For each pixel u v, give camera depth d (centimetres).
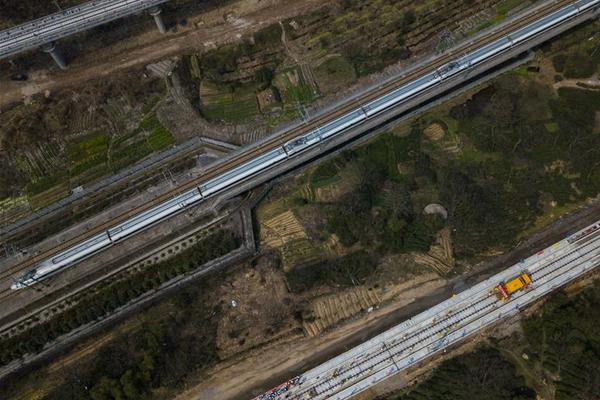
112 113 12781
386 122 12775
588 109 12812
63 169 12300
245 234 11619
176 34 13600
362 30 13688
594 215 11781
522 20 12756
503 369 10100
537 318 10694
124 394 9725
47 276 11050
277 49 13650
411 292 11175
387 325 10888
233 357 10500
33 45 12125
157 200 11688
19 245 11462
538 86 13162
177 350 10400
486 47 12331
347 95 13088
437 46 13488
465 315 10681
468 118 12812
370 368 10306
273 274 11338
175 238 11631
